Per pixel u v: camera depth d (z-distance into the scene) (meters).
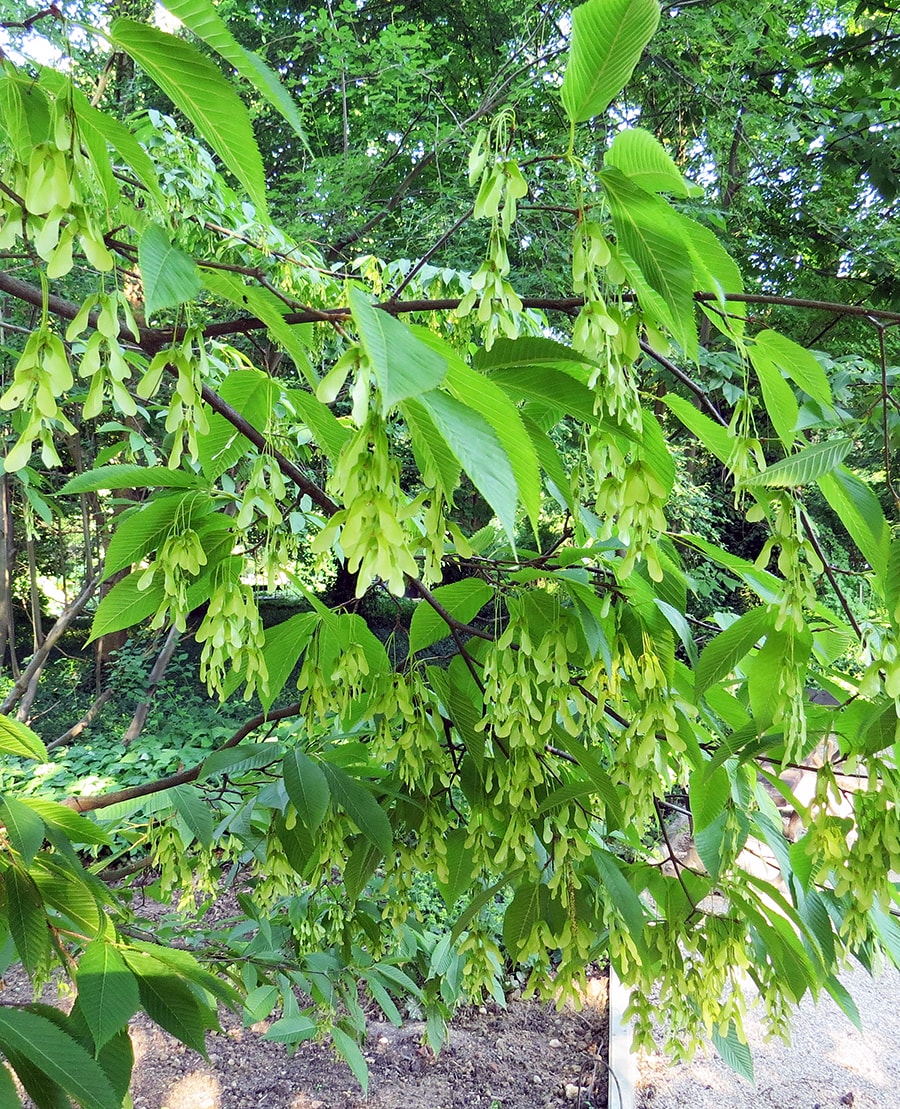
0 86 0.74
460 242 7.32
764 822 1.56
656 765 1.19
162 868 1.70
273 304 0.78
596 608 1.32
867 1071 4.07
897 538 0.98
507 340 0.87
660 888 1.48
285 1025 2.37
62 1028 1.16
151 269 0.62
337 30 7.21
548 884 1.33
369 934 2.06
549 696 1.21
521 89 5.82
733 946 1.36
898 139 7.14
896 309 7.30
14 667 7.03
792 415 1.03
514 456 0.72
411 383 0.52
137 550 1.21
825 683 1.27
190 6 0.61
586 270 0.82
